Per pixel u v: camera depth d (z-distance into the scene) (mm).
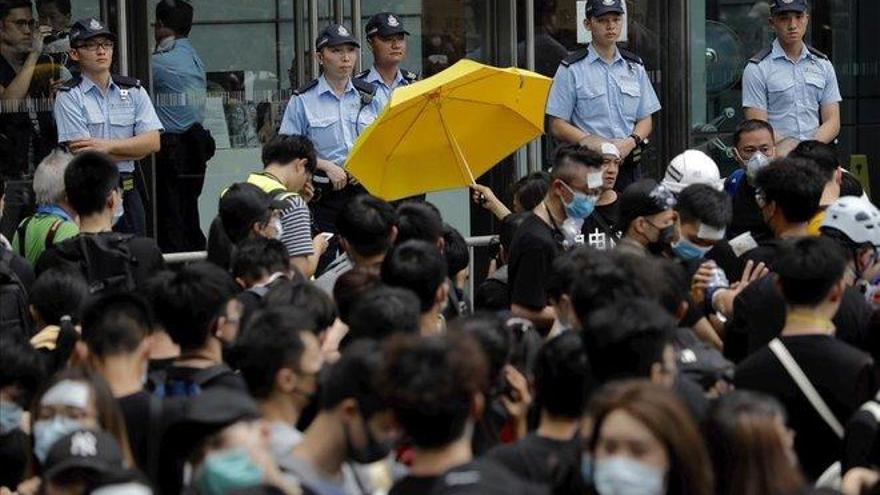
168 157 21047
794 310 10945
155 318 10656
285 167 16453
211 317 10617
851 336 11867
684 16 24344
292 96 20125
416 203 13852
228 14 21438
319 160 19297
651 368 9203
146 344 10359
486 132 17859
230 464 8477
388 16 20125
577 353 9219
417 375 8031
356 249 13414
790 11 21953
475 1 23250
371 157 17500
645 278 10766
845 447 9961
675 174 16875
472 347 8188
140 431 10000
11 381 10461
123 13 20484
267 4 21672
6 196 19703
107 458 8539
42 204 15438
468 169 17766
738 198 16969
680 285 11227
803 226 13781
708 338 13312
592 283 10555
